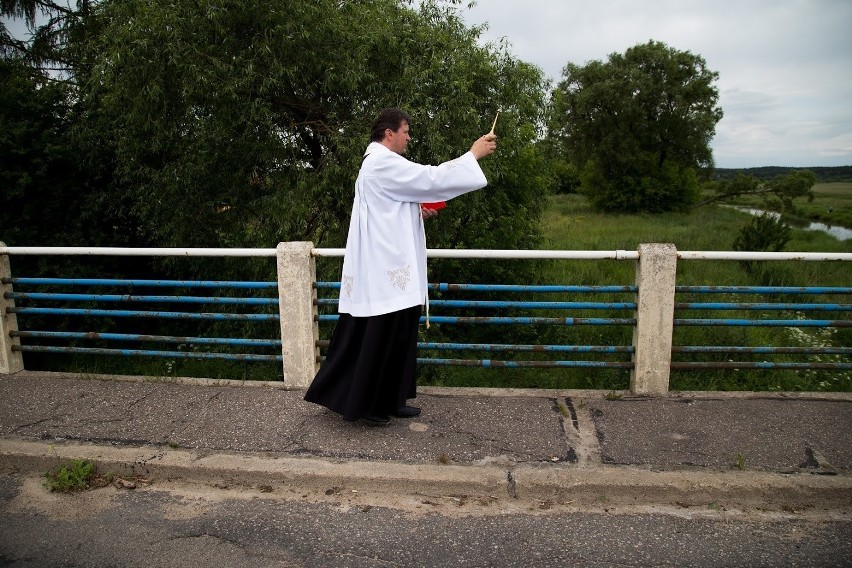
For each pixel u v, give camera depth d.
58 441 3.75
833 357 6.79
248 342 4.66
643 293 4.26
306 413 4.11
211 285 4.59
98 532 3.01
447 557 2.81
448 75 7.42
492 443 3.69
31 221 7.86
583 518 3.12
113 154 8.32
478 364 4.50
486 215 9.05
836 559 2.78
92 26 9.26
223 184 8.34
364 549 2.87
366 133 7.47
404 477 3.35
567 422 3.95
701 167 39.69
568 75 38.69
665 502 3.26
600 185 36.22
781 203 38.69
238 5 6.79
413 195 3.50
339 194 7.71
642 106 35.81
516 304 4.45
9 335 4.91
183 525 3.07
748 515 3.14
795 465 3.41
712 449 3.59
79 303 7.70
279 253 4.43
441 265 8.70
